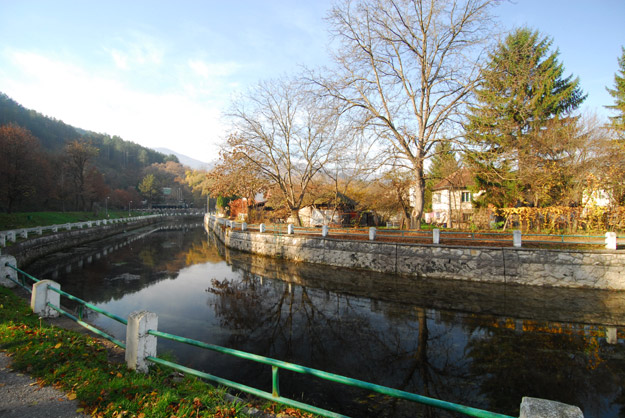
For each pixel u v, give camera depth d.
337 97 20.03
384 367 7.06
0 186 33.88
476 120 18.33
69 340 5.55
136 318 4.47
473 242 15.75
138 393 3.76
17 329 5.77
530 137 20.00
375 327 9.46
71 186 51.34
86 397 3.63
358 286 14.11
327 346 8.12
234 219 43.88
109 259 21.20
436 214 36.12
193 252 25.31
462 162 18.62
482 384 6.36
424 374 6.76
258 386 6.05
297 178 30.22
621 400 5.76
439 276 14.68
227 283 14.99
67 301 11.61
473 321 9.88
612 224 18.11
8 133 35.59
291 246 20.09
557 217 19.33
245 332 9.01
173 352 7.53
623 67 26.75
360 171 19.56
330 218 32.50
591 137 21.92
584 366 7.04
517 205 25.00
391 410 5.39
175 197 114.38
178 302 11.88
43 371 4.30
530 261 13.12
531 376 6.64
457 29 17.62
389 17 18.22
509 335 8.80
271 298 12.51
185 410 3.43
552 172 19.38
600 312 10.36
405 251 15.60
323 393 5.87
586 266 12.36
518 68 16.97
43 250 21.05
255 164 24.00
